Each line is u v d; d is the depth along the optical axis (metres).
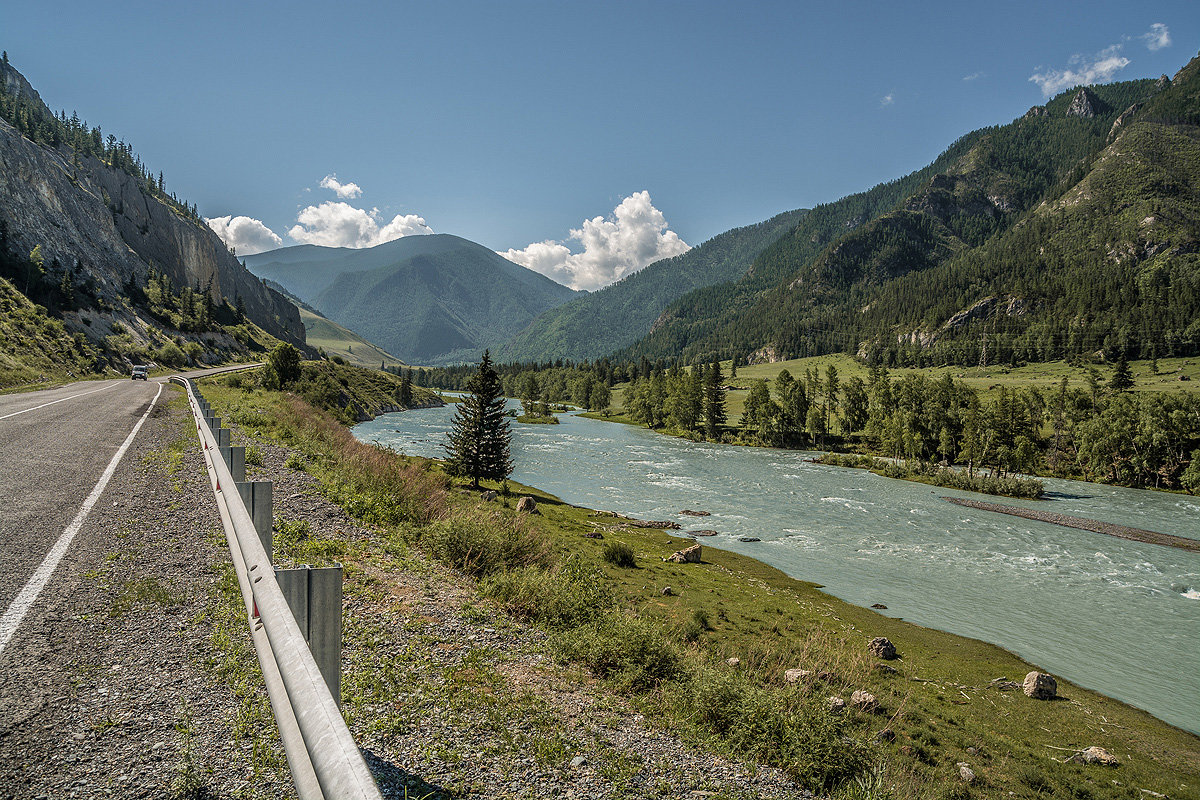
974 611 31.89
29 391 36.41
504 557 13.23
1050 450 102.94
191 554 7.18
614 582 26.12
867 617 29.22
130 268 151.62
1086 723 19.78
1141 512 63.19
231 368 109.94
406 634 7.01
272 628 2.63
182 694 4.18
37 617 5.02
